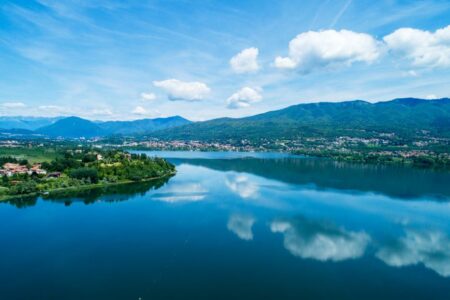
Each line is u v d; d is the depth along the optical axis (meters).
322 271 71.94
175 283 66.38
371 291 63.97
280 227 101.88
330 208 124.88
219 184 181.00
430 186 173.38
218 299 60.56
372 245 87.44
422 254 81.69
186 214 116.81
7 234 95.94
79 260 77.44
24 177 170.62
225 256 79.50
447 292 63.84
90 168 182.88
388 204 131.88
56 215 116.44
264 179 199.38
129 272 71.19
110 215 116.12
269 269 72.81
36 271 71.94
